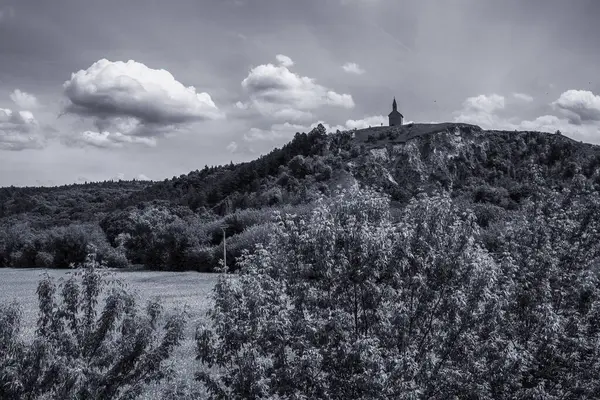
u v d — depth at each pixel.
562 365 14.32
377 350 10.98
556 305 15.18
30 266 119.62
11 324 10.41
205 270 94.81
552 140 163.00
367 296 12.75
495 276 12.38
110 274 12.63
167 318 12.65
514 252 15.69
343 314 11.69
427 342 12.73
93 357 11.85
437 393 12.37
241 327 11.37
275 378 11.37
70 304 11.98
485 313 12.46
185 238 99.62
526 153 160.75
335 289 12.70
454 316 12.27
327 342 11.75
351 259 12.11
